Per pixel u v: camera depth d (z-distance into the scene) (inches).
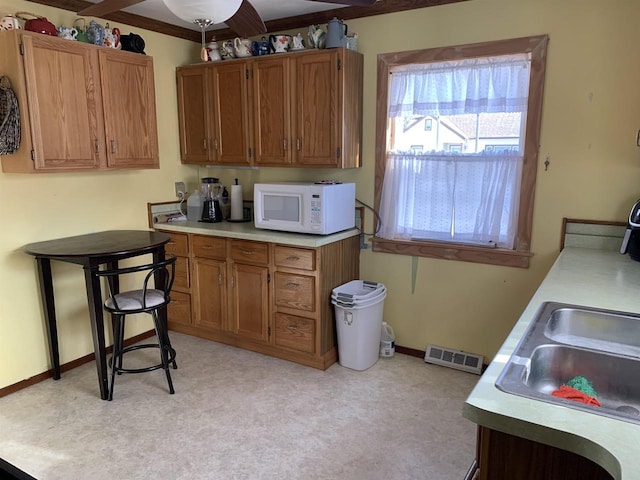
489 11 113.3
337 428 100.1
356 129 132.0
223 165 149.3
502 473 42.4
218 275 140.8
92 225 133.5
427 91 123.5
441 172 124.6
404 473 86.1
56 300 125.9
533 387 52.4
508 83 113.1
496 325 123.8
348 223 132.5
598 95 104.7
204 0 63.5
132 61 128.9
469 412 40.8
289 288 128.1
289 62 129.5
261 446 94.0
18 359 117.9
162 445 94.5
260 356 136.3
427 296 132.3
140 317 149.6
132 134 130.8
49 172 111.7
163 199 154.3
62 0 119.7
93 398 113.2
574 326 65.9
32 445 94.4
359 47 131.3
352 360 127.0
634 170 103.7
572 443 36.7
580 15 104.0
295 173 149.0
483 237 121.4
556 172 111.3
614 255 102.9
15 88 105.0
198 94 148.3
